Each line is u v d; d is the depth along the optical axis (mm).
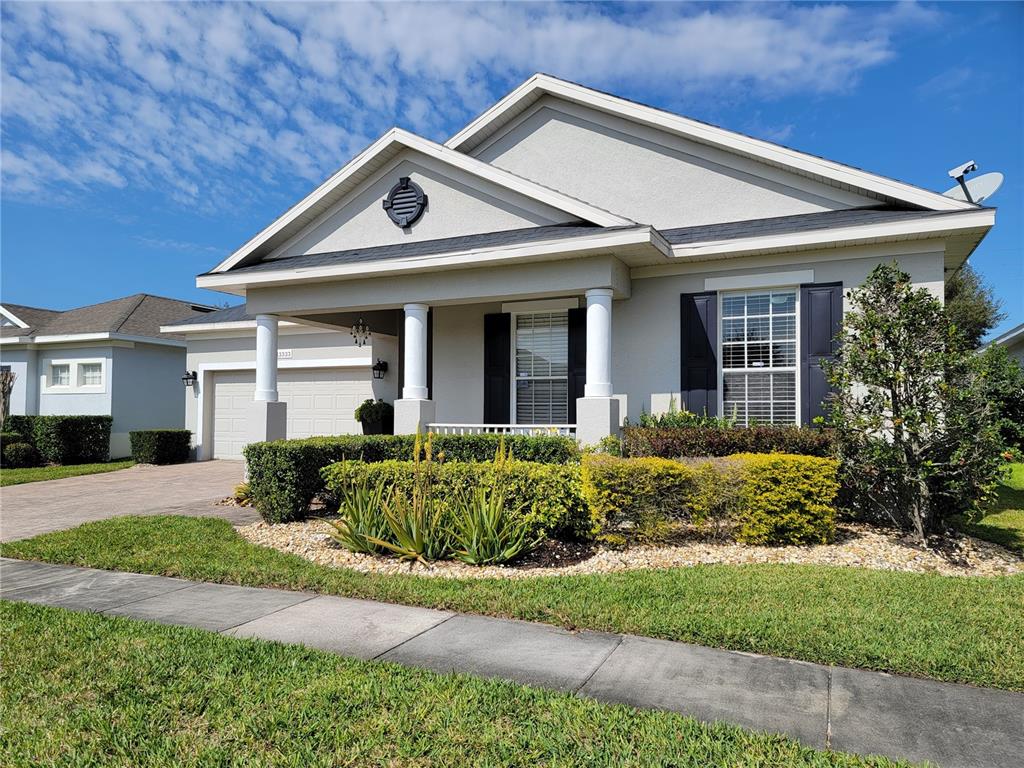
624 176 10945
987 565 6184
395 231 10984
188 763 2777
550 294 9531
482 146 12070
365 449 9156
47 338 20172
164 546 7016
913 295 6746
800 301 9023
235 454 17719
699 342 9539
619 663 3852
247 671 3680
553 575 5832
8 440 17359
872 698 3404
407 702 3287
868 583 5387
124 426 20047
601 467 6594
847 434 7113
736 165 10195
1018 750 2902
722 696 3412
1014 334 19906
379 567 6199
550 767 2730
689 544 6789
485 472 6809
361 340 13328
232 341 17656
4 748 2904
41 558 6660
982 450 6348
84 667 3762
